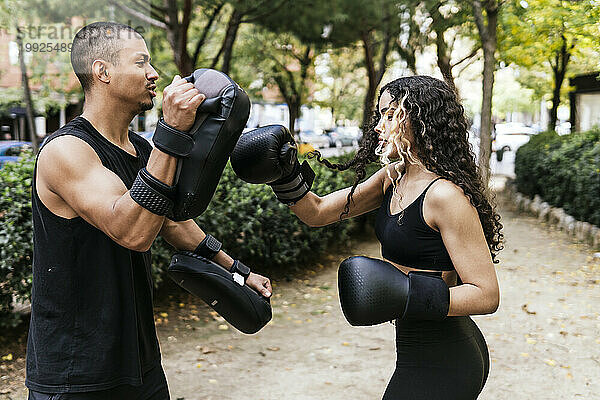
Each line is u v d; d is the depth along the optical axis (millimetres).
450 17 10195
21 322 4297
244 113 1680
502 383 3715
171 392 3580
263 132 2211
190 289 2133
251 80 15602
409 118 1971
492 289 1872
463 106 2051
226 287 2104
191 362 4035
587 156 7746
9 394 3479
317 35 9086
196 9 10352
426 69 13836
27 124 19359
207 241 2232
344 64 19078
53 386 1801
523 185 11031
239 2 8492
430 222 1924
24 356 4016
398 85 2018
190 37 11617
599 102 13984
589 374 3828
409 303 1790
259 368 3951
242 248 5484
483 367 2039
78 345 1802
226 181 5523
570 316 4910
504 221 9469
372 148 2260
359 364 4012
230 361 4059
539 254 7133
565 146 8828
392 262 2064
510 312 5039
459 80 17094
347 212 2371
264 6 8492
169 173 1643
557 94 13805
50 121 19391
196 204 1671
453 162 1959
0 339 4219
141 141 2090
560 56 13438
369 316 1798
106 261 1812
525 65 11742
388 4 8789
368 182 2352
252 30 12586
